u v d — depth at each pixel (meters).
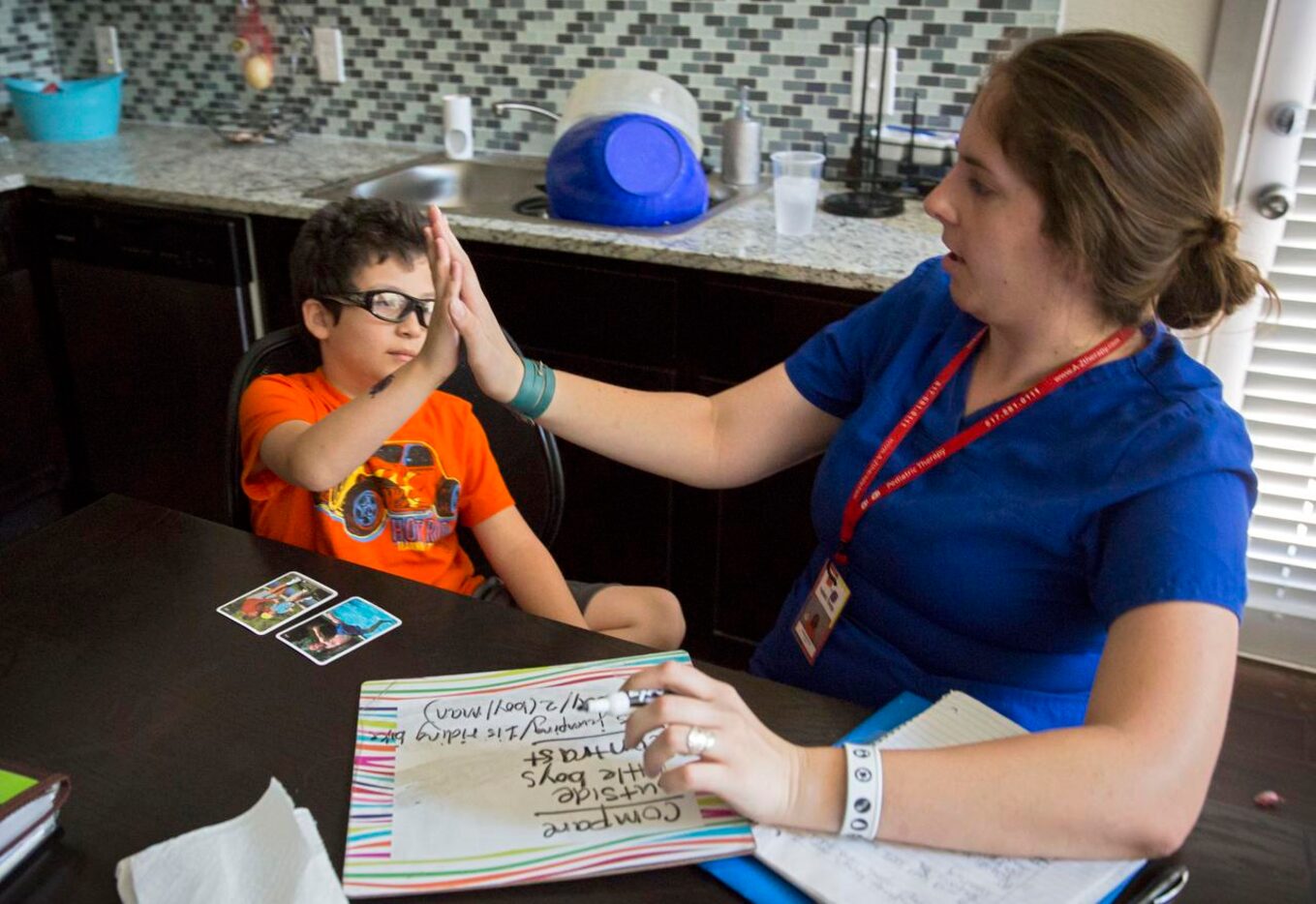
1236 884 0.83
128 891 0.78
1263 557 2.38
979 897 0.78
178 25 3.13
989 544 1.08
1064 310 1.06
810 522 2.16
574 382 1.34
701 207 2.31
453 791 0.88
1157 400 1.04
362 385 1.49
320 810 0.86
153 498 2.84
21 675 1.02
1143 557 0.92
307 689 1.00
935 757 0.84
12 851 0.80
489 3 2.77
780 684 1.04
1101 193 0.95
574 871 0.81
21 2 3.17
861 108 2.38
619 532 2.36
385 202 1.50
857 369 1.34
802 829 0.84
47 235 2.66
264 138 3.01
